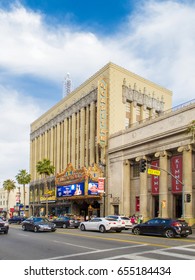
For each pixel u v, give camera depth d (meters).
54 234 26.95
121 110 52.69
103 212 50.09
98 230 29.72
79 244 18.91
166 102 61.28
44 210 72.06
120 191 46.91
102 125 51.00
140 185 43.00
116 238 22.86
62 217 39.50
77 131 60.56
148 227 25.52
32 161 83.94
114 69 52.84
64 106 66.94
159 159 40.47
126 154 46.62
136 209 45.00
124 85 53.44
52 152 70.94
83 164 57.03
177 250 16.02
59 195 59.09
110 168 50.06
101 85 51.44
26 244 19.03
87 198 53.56
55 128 71.06
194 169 36.00
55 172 68.12
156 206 41.91
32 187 81.38
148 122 42.50
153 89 59.12
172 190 38.53
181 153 38.03
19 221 54.41
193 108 35.34
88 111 57.12
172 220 24.31
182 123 36.69
